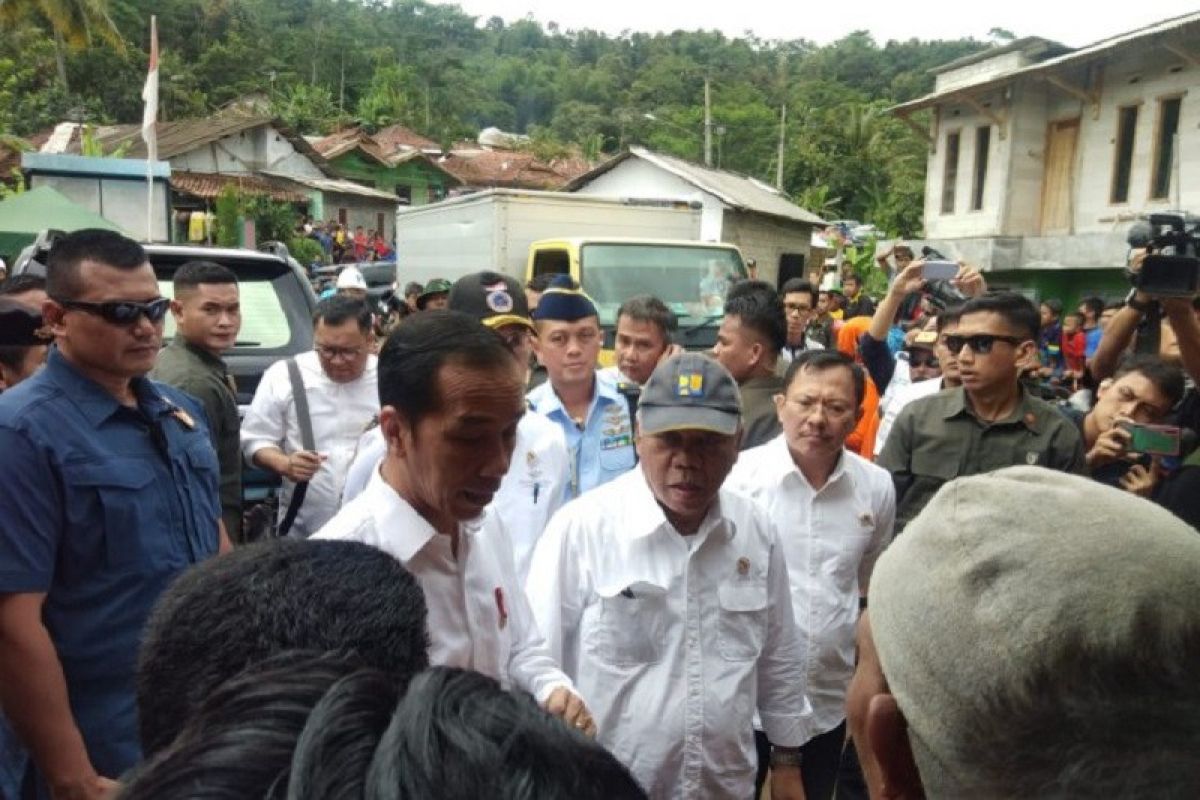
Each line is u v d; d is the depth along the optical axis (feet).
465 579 6.14
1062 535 2.48
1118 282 55.72
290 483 13.23
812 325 31.22
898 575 2.77
